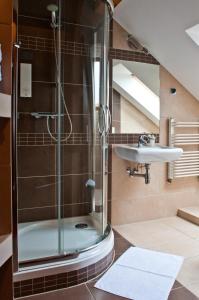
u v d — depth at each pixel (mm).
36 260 1624
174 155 2314
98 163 2428
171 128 2902
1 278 815
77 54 2449
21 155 2363
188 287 1654
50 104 2434
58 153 2482
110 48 2613
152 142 2639
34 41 2330
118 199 2744
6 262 817
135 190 2814
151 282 1700
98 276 1768
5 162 848
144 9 2338
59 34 2406
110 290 1610
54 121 2465
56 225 2420
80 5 2254
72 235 2141
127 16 2521
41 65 2373
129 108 2727
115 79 2650
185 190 3076
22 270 1551
